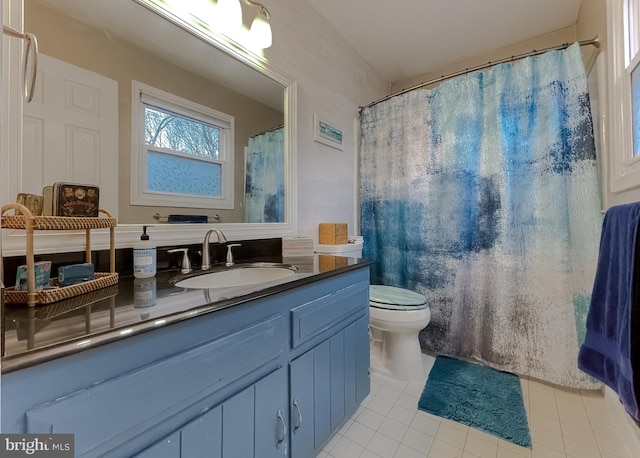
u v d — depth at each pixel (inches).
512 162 65.6
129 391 20.8
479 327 70.7
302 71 67.4
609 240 42.5
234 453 28.5
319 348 41.1
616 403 50.5
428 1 68.4
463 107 71.1
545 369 62.1
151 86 42.3
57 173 32.9
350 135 87.0
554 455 43.8
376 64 96.5
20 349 16.8
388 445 46.2
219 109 51.4
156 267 40.9
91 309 24.3
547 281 61.8
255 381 31.1
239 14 48.9
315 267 46.1
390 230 84.7
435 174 76.4
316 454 40.4
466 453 44.5
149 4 41.0
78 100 34.9
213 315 26.9
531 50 83.6
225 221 52.7
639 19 44.7
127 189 39.6
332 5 70.0
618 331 38.2
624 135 47.7
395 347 66.5
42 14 32.2
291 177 64.7
